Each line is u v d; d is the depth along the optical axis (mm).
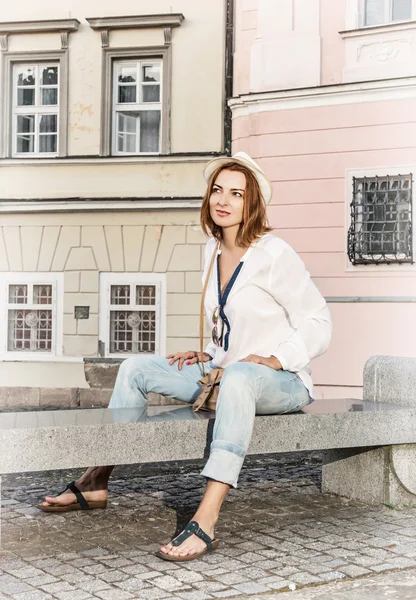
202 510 3596
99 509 4637
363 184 13164
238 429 3584
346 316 13156
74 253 15539
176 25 15234
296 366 3908
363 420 4387
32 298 15727
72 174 15625
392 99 12930
